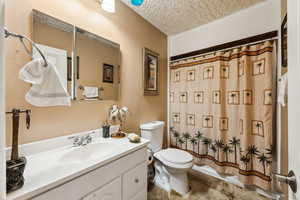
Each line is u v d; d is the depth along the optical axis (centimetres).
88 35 128
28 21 93
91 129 131
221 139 174
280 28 133
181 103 218
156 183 172
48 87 87
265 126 143
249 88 154
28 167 78
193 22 195
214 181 176
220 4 158
